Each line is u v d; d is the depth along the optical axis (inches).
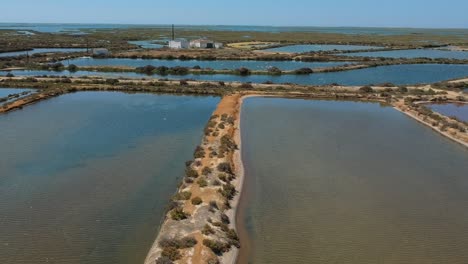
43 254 865.5
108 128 1836.9
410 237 967.0
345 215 1063.6
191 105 2368.4
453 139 1736.0
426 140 1737.2
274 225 1002.1
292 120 2015.3
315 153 1535.4
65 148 1546.5
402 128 1916.8
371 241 944.3
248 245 911.0
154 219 1011.3
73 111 2155.5
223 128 1770.4
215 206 1025.5
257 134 1761.8
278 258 864.9
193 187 1129.4
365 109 2299.5
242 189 1200.8
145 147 1573.6
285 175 1317.7
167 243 841.5
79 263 835.4
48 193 1159.0
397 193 1207.6
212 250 839.7
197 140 1669.5
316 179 1291.8
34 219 1011.9
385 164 1440.7
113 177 1274.6
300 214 1061.1
